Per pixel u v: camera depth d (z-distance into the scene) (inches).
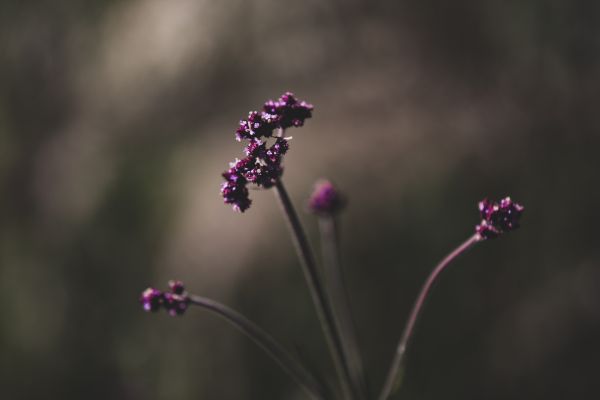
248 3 59.3
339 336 26.4
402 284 45.2
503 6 52.4
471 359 42.6
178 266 52.7
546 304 41.4
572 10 49.5
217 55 59.6
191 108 60.1
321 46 56.6
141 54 63.7
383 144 49.4
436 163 47.4
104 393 56.3
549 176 44.9
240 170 25.4
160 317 53.8
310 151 50.3
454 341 43.2
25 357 60.4
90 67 67.5
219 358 49.8
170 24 62.6
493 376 41.4
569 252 42.3
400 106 51.8
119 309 56.7
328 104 53.6
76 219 61.4
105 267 58.2
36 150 67.9
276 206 49.7
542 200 44.1
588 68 48.6
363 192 47.7
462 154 47.3
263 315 47.9
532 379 40.3
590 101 47.3
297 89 55.9
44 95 69.2
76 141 65.1
